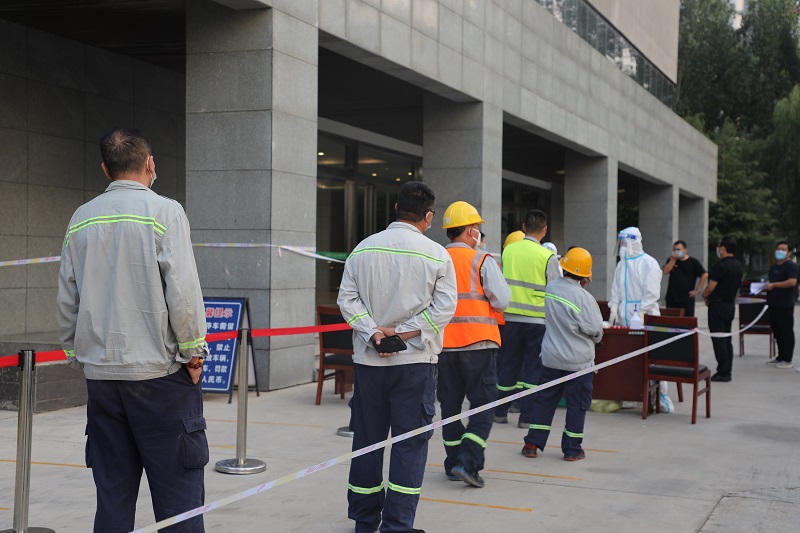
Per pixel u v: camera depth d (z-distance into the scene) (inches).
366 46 476.1
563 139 788.6
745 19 2187.5
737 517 210.8
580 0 834.2
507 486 237.6
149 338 142.0
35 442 280.1
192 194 406.6
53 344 402.3
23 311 474.3
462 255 229.6
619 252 381.4
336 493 227.1
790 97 1624.0
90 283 142.7
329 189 804.0
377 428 188.5
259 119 395.9
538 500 223.9
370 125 816.3
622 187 1347.2
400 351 181.3
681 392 388.8
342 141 818.8
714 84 2096.5
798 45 2143.2
